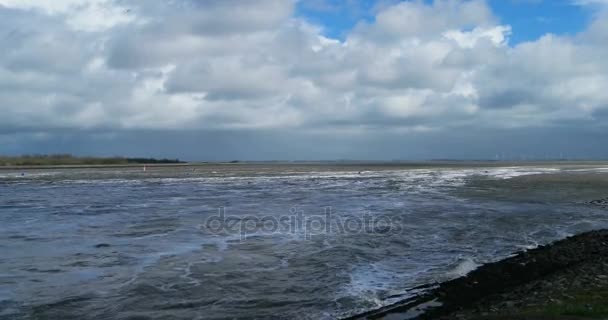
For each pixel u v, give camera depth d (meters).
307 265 14.52
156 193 38.88
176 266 14.54
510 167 110.69
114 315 10.49
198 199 33.59
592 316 7.72
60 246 17.52
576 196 34.31
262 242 17.95
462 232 19.73
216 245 17.50
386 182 52.09
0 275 13.69
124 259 15.50
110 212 26.67
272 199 33.25
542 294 10.14
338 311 10.49
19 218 24.56
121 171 93.00
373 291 11.85
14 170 98.31
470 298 10.92
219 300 11.38
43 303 11.28
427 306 10.55
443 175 68.75
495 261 14.69
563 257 14.69
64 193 39.41
